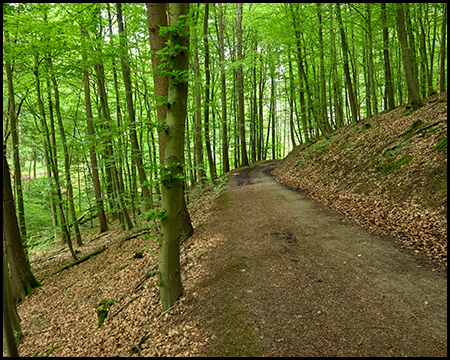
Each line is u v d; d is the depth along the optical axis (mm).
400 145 9461
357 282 4336
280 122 39188
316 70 22266
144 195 10703
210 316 4047
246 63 14047
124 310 5293
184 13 4152
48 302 7652
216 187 14875
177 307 4484
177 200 4426
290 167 17594
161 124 4305
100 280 7758
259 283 4668
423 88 15742
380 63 17797
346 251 5500
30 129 15992
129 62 9469
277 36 14359
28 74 10117
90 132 11984
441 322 3260
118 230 14445
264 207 9680
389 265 4742
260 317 3791
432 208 6262
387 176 8742
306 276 4707
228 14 21188
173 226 4441
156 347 3758
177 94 4191
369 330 3281
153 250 8008
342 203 8789
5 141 8805
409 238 5617
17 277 8703
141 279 6355
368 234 6227
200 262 6008
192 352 3428
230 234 7383
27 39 8094
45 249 15078
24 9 7551
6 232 8594
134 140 9930
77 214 19531
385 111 16344
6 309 2963
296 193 11312
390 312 3547
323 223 7336
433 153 7734
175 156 4273
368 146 11398
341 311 3686
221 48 17531
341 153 12930
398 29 11648
